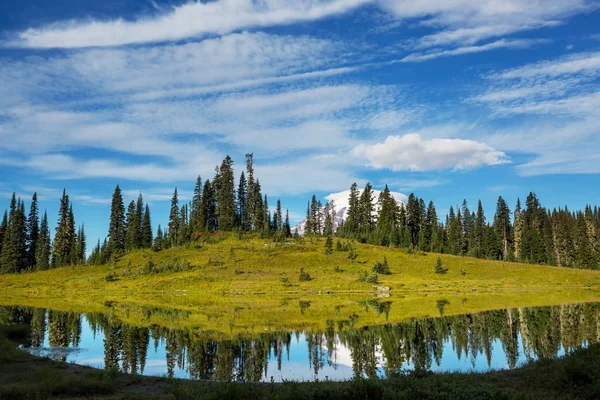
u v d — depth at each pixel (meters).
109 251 118.69
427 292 74.50
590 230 118.38
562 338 33.31
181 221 125.00
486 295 69.12
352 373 23.86
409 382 15.51
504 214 127.50
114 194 125.69
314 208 147.62
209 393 14.93
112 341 34.69
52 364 23.97
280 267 94.06
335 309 54.16
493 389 14.39
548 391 14.47
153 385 19.00
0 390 16.45
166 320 45.75
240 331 38.62
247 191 135.00
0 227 124.44
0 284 100.94
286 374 23.84
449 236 128.62
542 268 95.31
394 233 120.00
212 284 82.31
